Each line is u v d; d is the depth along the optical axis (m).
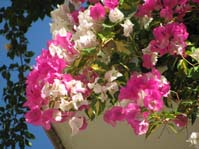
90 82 1.04
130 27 1.04
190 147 1.17
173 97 1.05
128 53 1.05
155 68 1.04
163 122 0.99
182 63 1.02
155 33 1.01
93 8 1.09
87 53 1.03
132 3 1.10
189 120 1.07
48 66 1.02
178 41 1.00
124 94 0.96
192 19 1.11
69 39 1.08
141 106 0.95
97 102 1.03
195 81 1.04
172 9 1.08
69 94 1.01
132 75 1.01
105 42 1.04
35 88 1.02
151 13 1.08
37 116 1.02
